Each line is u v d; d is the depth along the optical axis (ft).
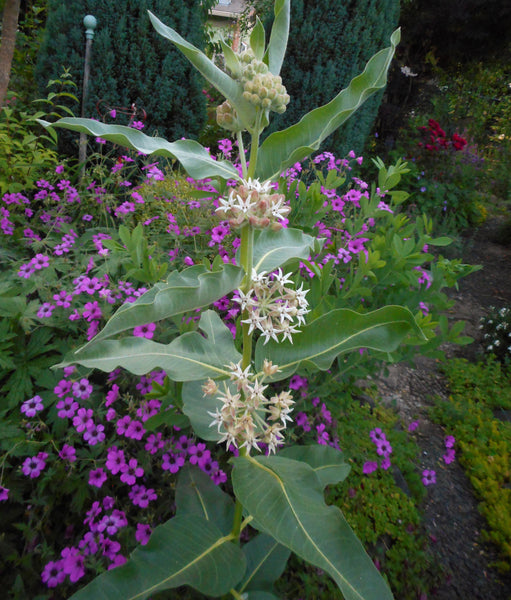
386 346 1.47
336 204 3.50
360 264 2.53
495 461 3.38
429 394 4.24
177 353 1.52
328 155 3.99
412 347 2.68
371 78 1.39
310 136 1.46
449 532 2.85
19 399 2.27
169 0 5.11
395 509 2.66
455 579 2.55
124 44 5.05
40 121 1.28
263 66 1.39
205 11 7.16
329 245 3.11
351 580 1.18
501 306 5.91
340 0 5.94
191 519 1.63
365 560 1.20
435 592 2.46
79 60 4.97
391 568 2.43
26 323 2.38
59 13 4.91
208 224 3.34
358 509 2.62
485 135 12.64
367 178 8.52
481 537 2.85
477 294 6.24
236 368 1.51
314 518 1.29
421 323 2.35
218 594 1.42
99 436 2.05
